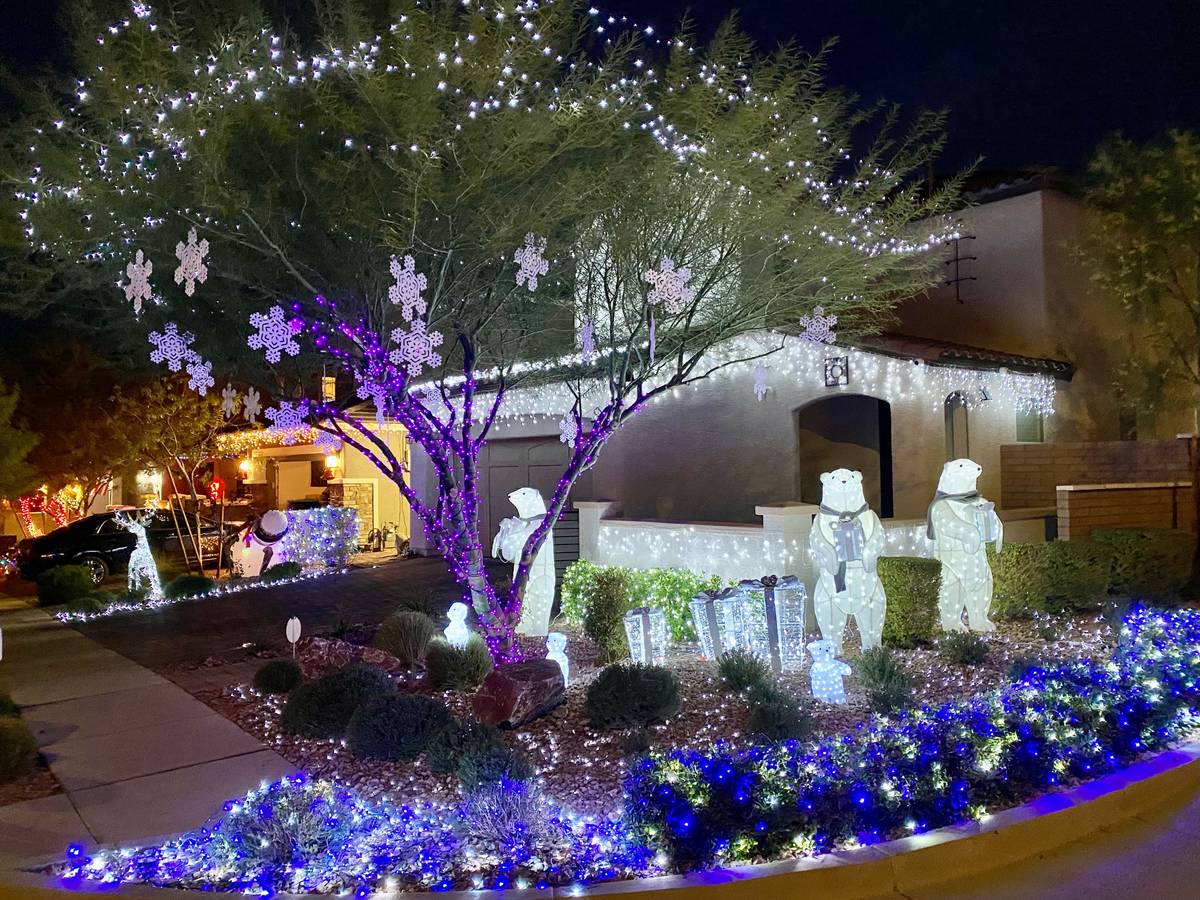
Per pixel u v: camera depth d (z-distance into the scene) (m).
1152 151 12.70
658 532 11.62
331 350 8.37
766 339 12.54
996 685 7.71
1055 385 13.74
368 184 7.69
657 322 8.97
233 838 4.80
